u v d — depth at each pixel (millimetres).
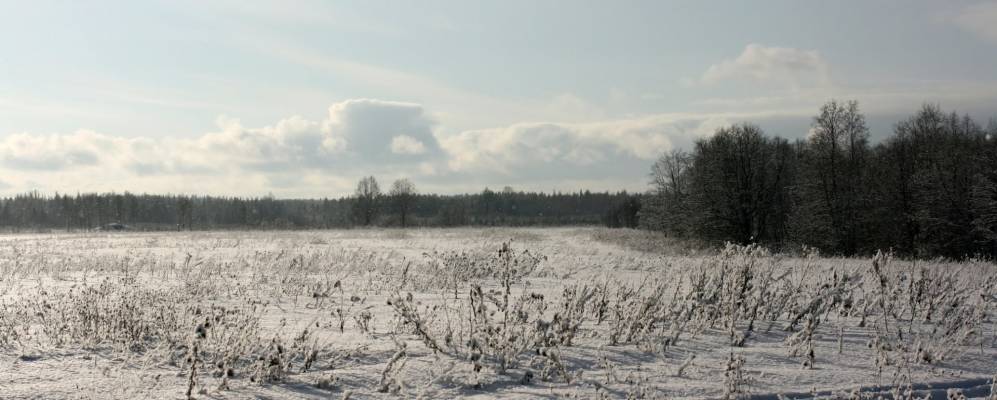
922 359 7078
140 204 145500
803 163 44812
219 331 7816
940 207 40719
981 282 12586
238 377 6184
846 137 42656
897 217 43125
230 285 13180
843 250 41719
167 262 18812
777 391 5980
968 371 6809
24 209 133875
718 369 6625
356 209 111750
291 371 6363
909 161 43562
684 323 8141
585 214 189000
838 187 42844
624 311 8672
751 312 8992
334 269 17203
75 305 8594
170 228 108875
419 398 5590
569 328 7539
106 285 10703
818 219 42625
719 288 9023
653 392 5762
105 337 7680
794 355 7254
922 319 9547
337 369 6441
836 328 8766
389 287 13102
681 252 33531
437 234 52281
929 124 44062
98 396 5504
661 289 9445
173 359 6734
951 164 41438
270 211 159250
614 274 16531
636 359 6996
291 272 16109
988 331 8695
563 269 18203
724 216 47750
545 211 189000
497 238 43562
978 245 39594
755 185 49406
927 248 40656
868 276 13109
